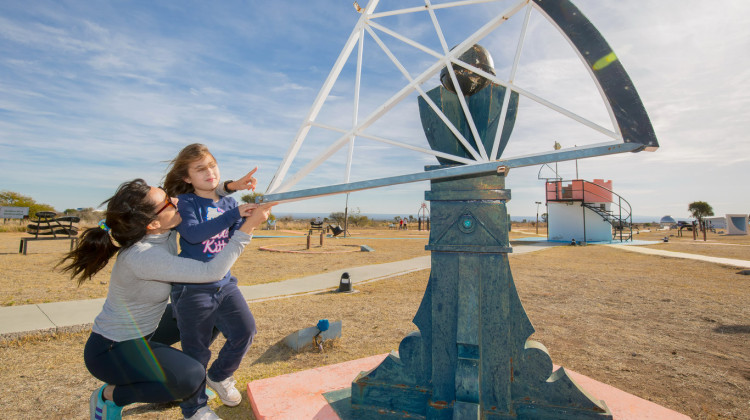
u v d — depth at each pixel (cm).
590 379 288
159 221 189
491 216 204
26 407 253
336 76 251
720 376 310
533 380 203
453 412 198
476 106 225
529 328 205
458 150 224
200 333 221
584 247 1759
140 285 181
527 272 932
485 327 203
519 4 195
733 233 3072
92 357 180
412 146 219
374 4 260
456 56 212
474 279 203
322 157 231
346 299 599
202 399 212
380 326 449
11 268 838
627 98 171
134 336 184
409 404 217
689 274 890
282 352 362
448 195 209
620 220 2164
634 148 168
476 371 197
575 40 182
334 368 304
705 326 459
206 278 182
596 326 459
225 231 238
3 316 443
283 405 241
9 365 323
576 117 187
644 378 306
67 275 763
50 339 388
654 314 518
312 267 995
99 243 176
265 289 674
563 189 2209
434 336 211
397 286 721
